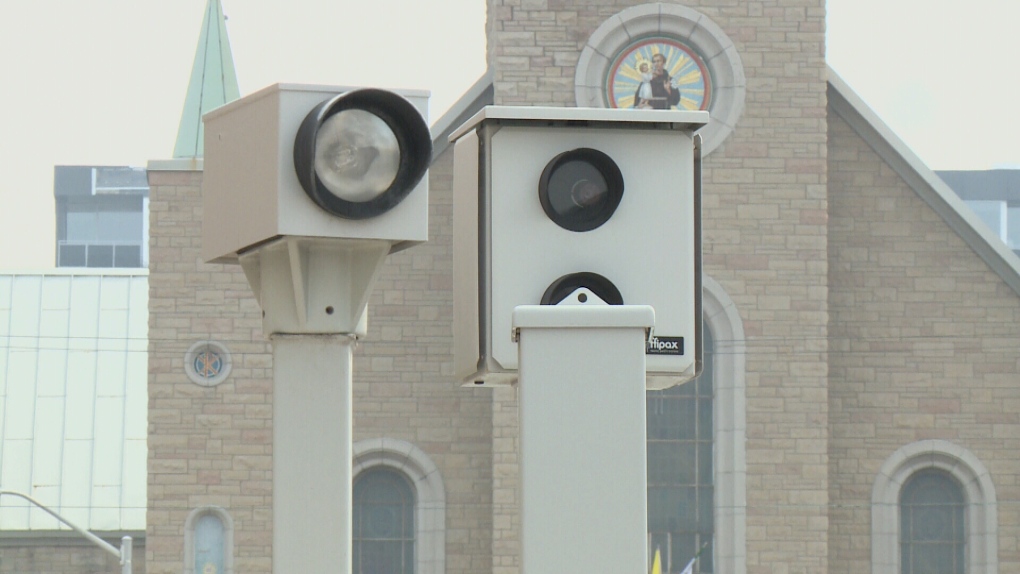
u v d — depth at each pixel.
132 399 156.00
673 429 96.25
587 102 96.12
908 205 99.31
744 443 95.31
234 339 95.19
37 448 152.75
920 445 98.00
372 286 17.33
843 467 98.12
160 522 93.69
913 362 98.62
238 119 17.22
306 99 16.59
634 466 15.49
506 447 94.38
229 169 17.39
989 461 98.25
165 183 95.88
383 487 96.69
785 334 95.56
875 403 98.38
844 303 99.00
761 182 96.19
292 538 17.05
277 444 17.20
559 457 15.47
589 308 15.62
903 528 98.38
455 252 19.36
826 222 96.00
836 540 97.75
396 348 96.44
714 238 95.81
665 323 18.75
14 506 148.00
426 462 95.94
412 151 16.78
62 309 159.12
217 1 137.75
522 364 15.55
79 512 148.75
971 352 98.62
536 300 18.44
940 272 99.00
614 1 96.75
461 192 19.08
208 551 93.81
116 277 161.88
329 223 16.58
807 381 95.44
